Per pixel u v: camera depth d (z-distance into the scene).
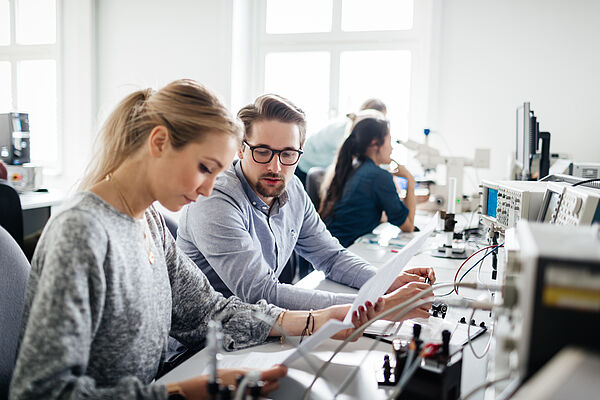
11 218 2.45
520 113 2.61
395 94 4.23
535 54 3.82
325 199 2.60
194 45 4.48
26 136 3.52
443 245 2.03
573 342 0.47
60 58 4.79
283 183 1.34
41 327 0.68
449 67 4.00
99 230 0.76
